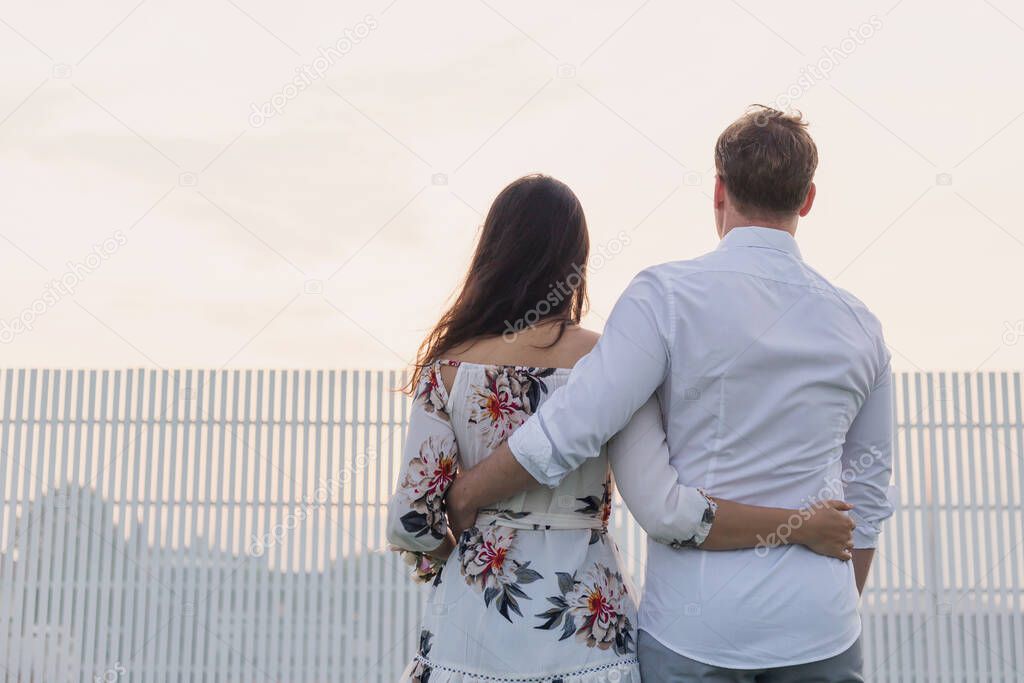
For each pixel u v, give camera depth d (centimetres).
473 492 172
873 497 179
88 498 633
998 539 614
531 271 180
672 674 161
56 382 639
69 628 625
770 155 168
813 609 158
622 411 162
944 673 608
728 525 159
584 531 176
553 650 169
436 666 173
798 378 161
